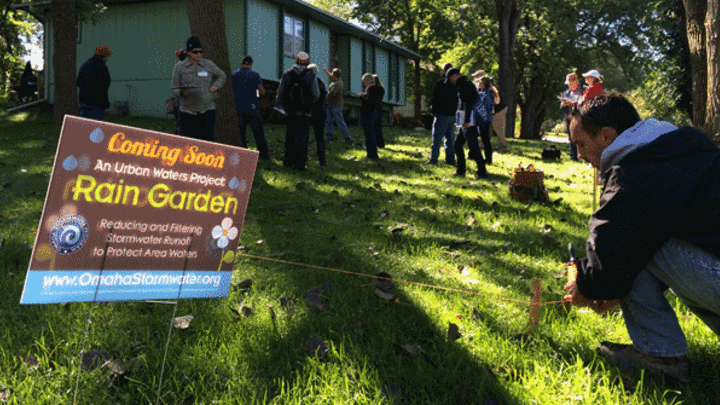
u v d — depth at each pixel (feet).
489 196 21.91
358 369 7.34
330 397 6.73
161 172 6.30
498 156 39.60
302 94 25.30
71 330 8.27
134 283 6.36
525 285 11.31
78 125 5.73
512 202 20.90
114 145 5.96
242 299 9.86
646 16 112.27
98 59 29.76
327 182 23.41
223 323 8.67
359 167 28.86
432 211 18.52
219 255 6.92
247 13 60.54
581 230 16.48
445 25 111.04
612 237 6.56
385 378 7.21
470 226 16.42
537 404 6.70
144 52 65.36
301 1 66.39
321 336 8.50
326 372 7.23
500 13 85.51
